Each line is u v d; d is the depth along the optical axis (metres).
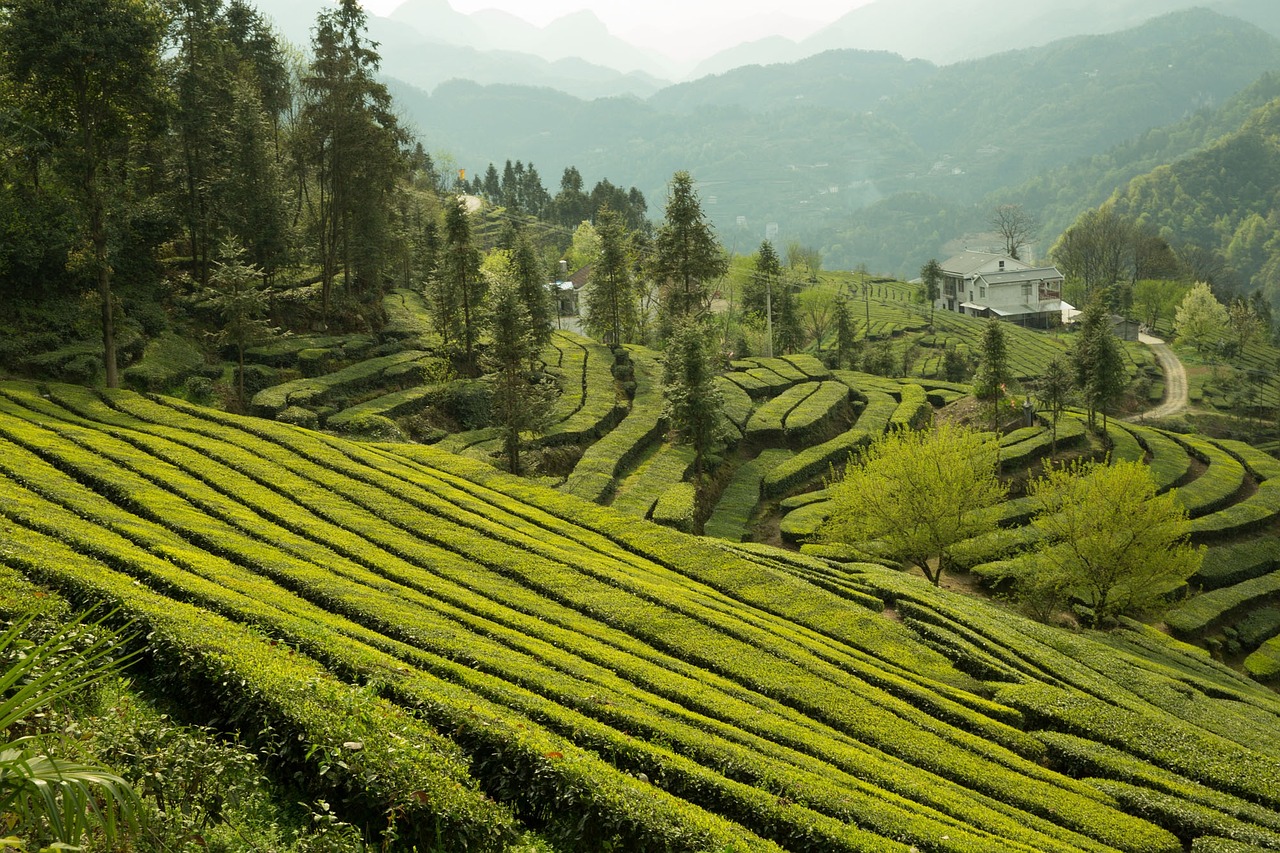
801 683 28.81
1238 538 62.81
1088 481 49.62
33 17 45.78
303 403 58.97
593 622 31.22
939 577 54.97
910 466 49.25
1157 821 25.06
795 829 18.75
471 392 67.50
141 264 64.69
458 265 73.31
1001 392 77.62
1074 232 195.75
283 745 16.94
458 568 33.75
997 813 23.05
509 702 21.77
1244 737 31.94
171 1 67.88
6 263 51.66
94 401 46.06
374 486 41.31
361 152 72.81
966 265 165.25
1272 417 103.38
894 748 26.02
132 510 32.41
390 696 20.22
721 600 36.19
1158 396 111.44
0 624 19.53
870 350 112.38
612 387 74.62
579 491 53.03
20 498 29.78
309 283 78.12
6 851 10.45
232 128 72.62
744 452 69.25
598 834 17.11
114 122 51.19
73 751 13.02
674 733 22.12
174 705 19.11
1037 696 32.00
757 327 109.00
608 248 89.94
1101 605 48.66
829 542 53.94
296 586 28.08
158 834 12.95
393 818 14.95
